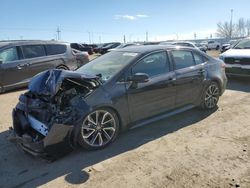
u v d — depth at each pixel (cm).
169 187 339
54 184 356
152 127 542
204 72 606
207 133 505
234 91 838
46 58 1020
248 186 337
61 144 406
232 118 582
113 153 434
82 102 423
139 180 357
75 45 3166
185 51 585
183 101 569
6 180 370
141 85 486
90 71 511
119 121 469
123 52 543
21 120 460
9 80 932
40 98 447
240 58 930
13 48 950
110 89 452
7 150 461
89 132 434
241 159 403
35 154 403
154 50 528
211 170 375
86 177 369
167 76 530
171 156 419
